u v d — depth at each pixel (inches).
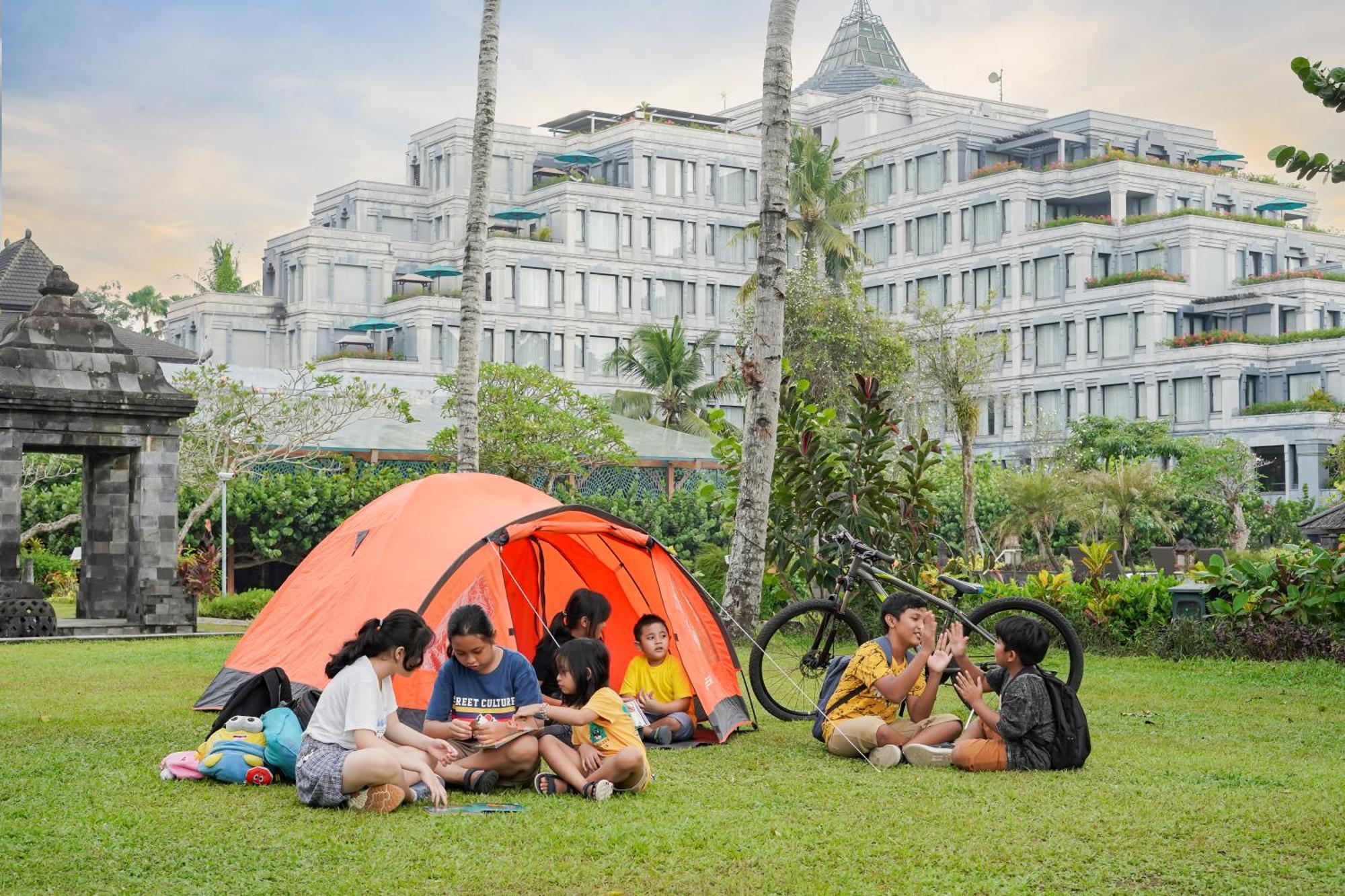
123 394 780.6
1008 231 2593.5
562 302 2655.0
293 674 361.7
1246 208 2706.7
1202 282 2454.5
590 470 1382.9
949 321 1903.3
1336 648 530.3
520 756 286.5
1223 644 559.2
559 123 3070.9
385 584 358.0
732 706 370.6
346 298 2716.5
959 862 225.0
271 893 208.4
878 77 3499.0
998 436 2573.8
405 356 2583.7
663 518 1398.9
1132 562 1491.1
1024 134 2728.8
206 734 355.9
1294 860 225.3
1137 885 212.1
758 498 573.6
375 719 271.7
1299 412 2203.5
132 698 437.1
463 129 2807.6
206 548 1087.6
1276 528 1872.5
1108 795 276.1
